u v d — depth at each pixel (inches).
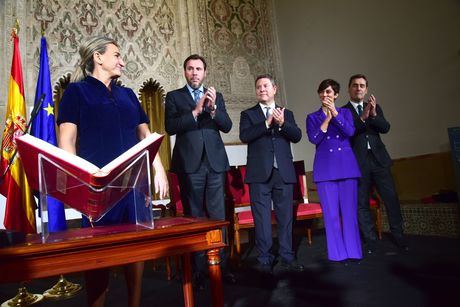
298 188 165.2
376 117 144.0
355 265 121.0
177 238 51.6
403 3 192.5
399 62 195.5
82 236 46.4
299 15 262.8
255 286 105.7
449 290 87.4
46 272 41.7
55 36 205.9
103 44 68.1
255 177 116.6
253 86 263.9
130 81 223.9
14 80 141.7
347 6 225.6
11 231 44.7
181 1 247.0
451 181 171.3
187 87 118.9
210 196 110.0
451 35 170.4
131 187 56.7
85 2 217.5
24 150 46.9
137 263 65.3
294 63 266.8
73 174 46.4
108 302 106.7
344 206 124.6
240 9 269.6
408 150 192.1
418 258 124.3
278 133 121.4
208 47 250.7
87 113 63.9
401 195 195.6
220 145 113.2
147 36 233.3
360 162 145.4
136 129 76.2
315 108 249.0
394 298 85.1
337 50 232.8
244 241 208.8
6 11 191.6
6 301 120.7
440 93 175.6
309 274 114.1
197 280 107.0
